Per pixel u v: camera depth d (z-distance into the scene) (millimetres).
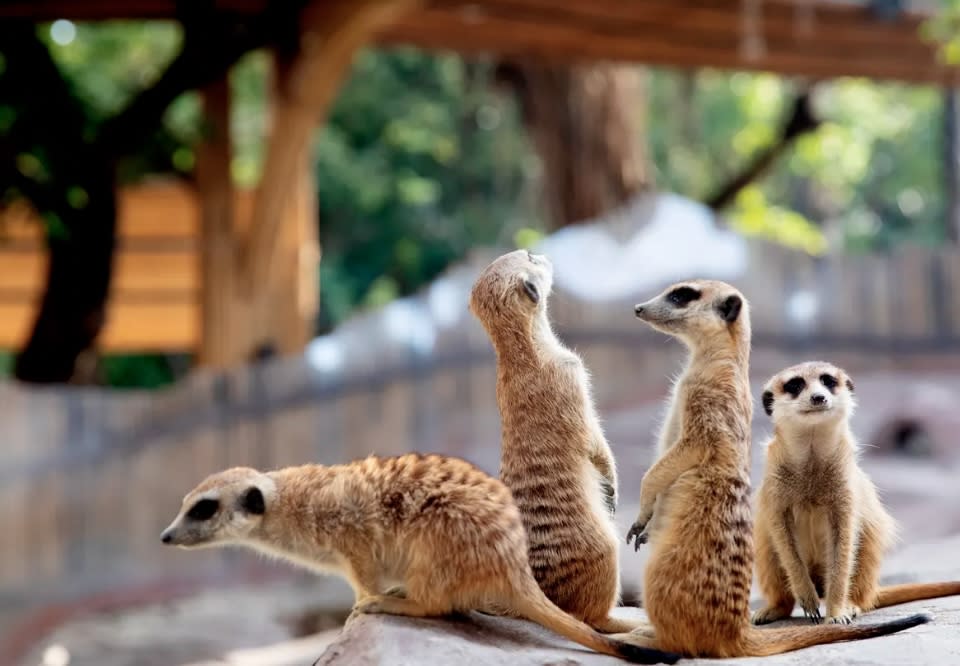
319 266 21734
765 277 12430
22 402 9641
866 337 12578
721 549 3029
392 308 11039
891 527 3754
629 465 9570
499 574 3008
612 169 13594
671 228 12398
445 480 3115
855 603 3578
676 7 10961
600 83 13492
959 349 12586
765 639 3088
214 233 10703
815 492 3480
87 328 10188
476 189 22969
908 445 11086
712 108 23062
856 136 22484
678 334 3324
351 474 3244
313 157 20438
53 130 9734
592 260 12039
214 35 9688
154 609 9227
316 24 9523
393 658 2891
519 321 3303
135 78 15281
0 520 9500
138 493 9953
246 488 3311
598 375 11703
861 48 12922
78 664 7609
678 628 3023
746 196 19750
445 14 10945
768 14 11531
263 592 9867
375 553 3172
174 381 18391
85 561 9711
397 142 21719
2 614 8938
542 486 3203
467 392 11172
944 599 3689
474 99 20703
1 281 12992
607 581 3197
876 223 27641
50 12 9852
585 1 10742
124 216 12898
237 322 10695
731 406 3152
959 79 14094
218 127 10703
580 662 2928
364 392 10820
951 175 18094
